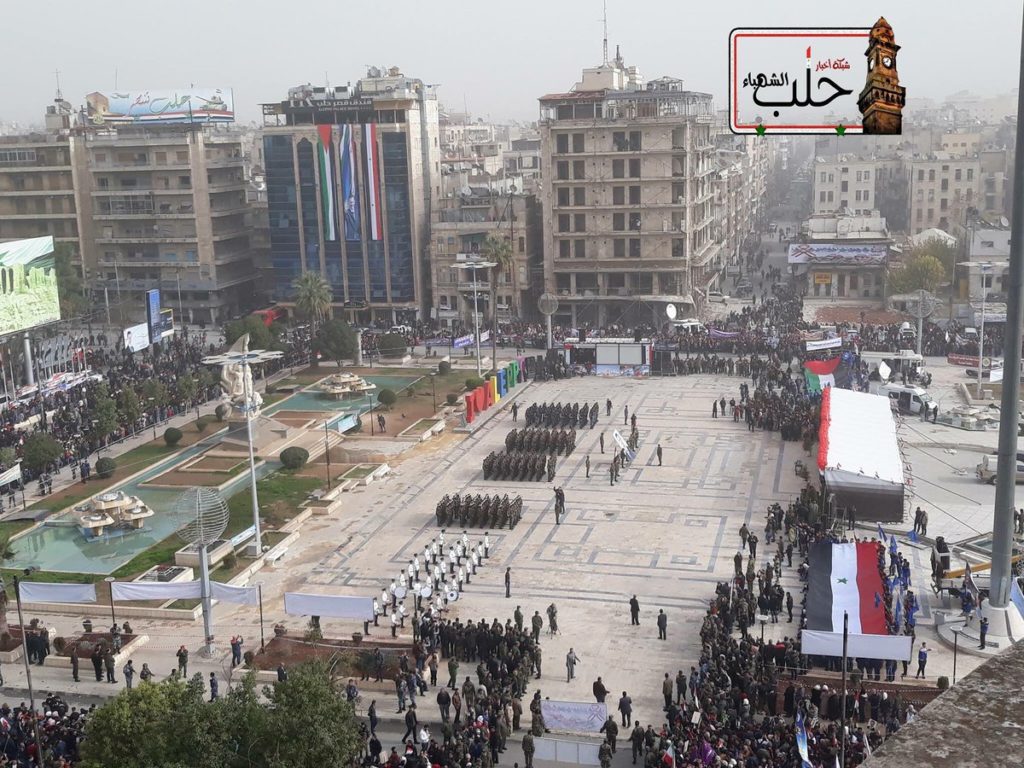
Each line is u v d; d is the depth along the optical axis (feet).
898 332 401.90
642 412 333.01
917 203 621.72
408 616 192.75
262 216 531.09
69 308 447.01
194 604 201.16
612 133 435.53
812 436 287.89
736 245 645.51
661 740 136.77
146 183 491.72
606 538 228.63
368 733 147.54
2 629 182.60
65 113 527.81
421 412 342.23
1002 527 163.02
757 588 198.39
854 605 170.91
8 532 227.61
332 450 303.68
